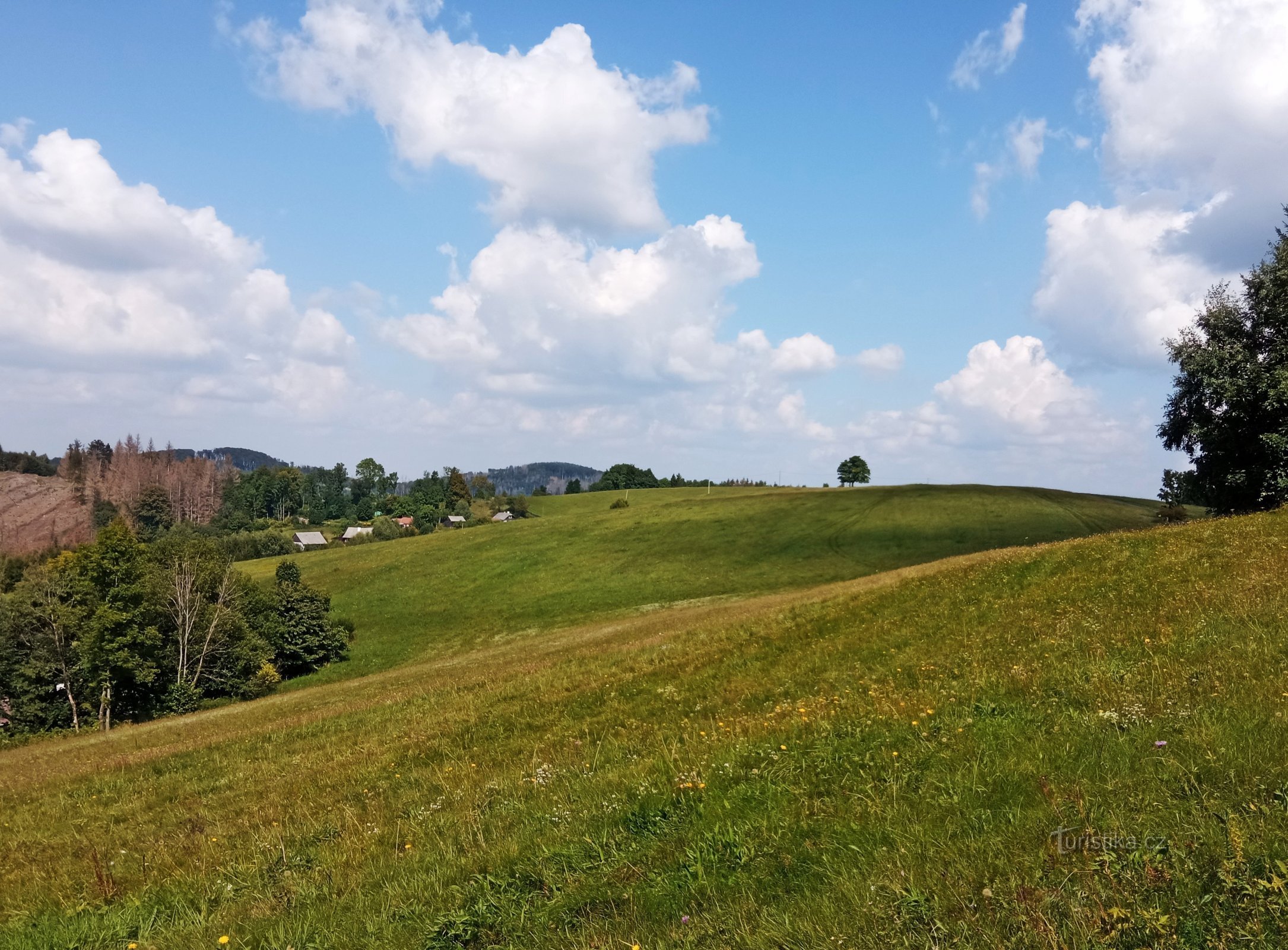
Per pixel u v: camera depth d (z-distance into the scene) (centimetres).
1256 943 383
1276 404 3278
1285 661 912
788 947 479
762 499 11300
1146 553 2089
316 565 10231
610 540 9669
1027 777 683
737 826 706
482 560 9369
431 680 3328
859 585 3500
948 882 513
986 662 1297
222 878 910
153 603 6412
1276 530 2016
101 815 1608
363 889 766
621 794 891
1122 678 984
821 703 1194
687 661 2094
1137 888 454
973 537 8444
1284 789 547
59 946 758
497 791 1085
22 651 6231
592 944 541
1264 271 3578
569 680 2192
